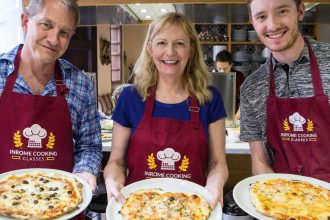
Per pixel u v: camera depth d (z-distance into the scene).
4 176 1.28
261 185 1.29
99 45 5.26
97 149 1.54
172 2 2.36
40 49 1.27
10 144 1.34
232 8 2.60
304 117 1.40
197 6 2.53
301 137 1.41
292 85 1.44
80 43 4.79
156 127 1.46
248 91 1.55
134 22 3.05
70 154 1.43
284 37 1.32
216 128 1.52
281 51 1.38
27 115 1.34
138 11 2.72
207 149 1.52
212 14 2.83
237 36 4.76
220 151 1.51
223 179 1.37
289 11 1.29
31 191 1.21
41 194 1.19
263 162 1.53
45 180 1.28
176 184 1.34
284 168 1.45
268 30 1.32
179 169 1.44
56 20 1.22
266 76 1.50
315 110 1.39
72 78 1.47
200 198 1.23
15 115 1.34
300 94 1.43
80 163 1.44
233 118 2.71
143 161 1.46
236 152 2.29
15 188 1.22
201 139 1.45
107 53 5.75
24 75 1.38
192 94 1.51
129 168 1.50
